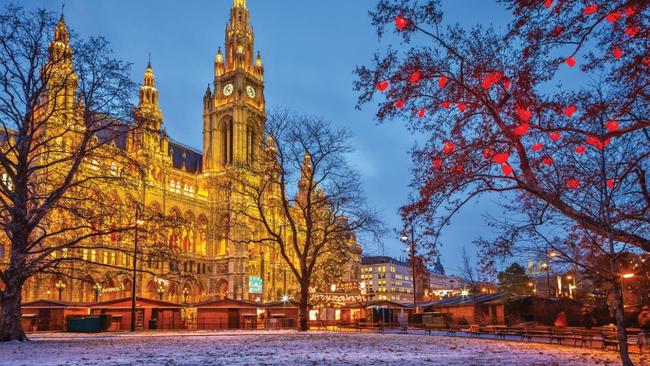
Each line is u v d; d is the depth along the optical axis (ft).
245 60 527.81
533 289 318.45
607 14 38.70
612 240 55.52
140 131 135.13
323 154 177.58
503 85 46.57
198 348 92.53
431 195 54.85
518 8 41.78
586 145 57.88
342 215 179.93
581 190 59.16
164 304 210.38
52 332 182.50
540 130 49.88
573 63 41.27
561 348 95.40
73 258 123.65
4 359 71.36
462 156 54.44
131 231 138.72
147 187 393.50
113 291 354.33
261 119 517.96
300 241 393.09
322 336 139.85
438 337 135.85
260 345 100.94
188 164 508.12
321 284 257.14
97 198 138.31
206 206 459.32
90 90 121.60
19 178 116.78
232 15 539.29
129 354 79.51
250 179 359.87
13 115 116.57
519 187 55.31
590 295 177.88
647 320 129.70
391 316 228.84
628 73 47.93
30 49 116.37
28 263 122.52
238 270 443.73
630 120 49.80
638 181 61.41
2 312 113.80
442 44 50.11
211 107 515.09
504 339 125.39
